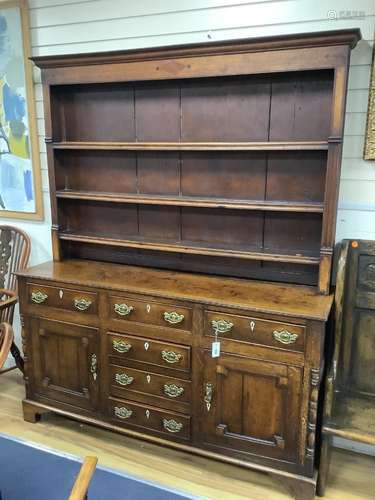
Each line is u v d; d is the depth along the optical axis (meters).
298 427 1.84
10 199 2.91
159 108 2.23
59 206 2.48
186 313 1.94
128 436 2.29
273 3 2.04
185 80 2.14
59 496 1.92
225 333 1.88
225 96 2.10
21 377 2.93
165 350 2.02
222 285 2.09
